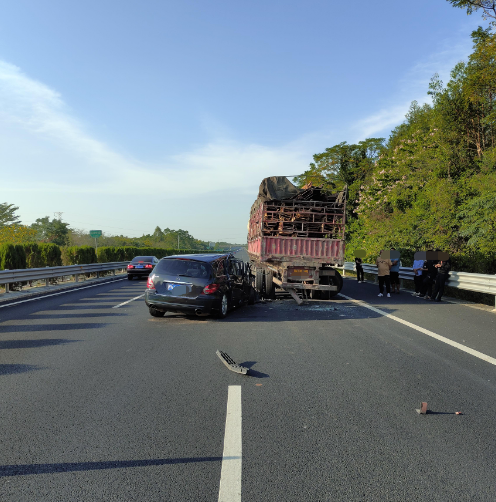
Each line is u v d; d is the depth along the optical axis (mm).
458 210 19891
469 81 21125
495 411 4477
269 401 4730
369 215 30219
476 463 3375
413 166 26156
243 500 2850
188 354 6844
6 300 14102
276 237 13617
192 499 2861
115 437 3799
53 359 6512
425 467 3307
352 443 3709
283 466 3303
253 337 8219
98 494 2922
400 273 18266
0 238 43156
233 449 3576
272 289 14227
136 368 6027
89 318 10430
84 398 4801
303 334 8531
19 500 2854
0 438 3781
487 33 20000
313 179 48500
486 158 20141
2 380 5461
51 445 3645
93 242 73688
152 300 10062
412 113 40594
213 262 10305
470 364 6293
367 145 47062
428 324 9695
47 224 84750
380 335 8430
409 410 4488
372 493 2943
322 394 4973
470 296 16062
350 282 23234
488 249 16594
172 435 3840
